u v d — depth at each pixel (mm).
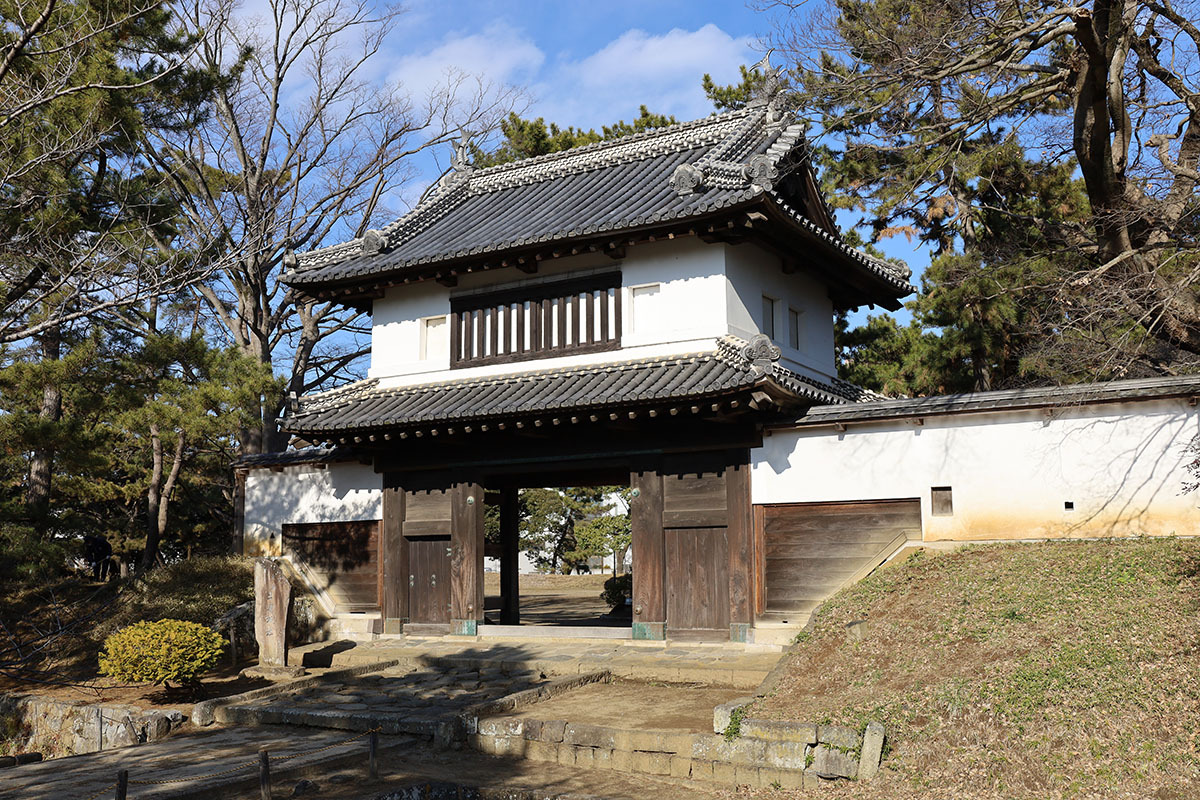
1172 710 8086
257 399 18688
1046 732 8211
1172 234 14320
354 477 18281
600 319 16109
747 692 11875
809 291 18297
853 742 8680
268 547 19172
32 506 18828
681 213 14406
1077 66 15102
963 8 14062
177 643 13625
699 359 14828
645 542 15203
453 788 9102
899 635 10562
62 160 15164
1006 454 13133
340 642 16844
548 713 10922
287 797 8688
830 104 15070
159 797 8445
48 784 9195
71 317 14359
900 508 13695
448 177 21031
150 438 24609
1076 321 13266
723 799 8695
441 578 17109
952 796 7871
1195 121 15570
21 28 14477
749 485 14539
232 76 22297
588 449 15758
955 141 16078
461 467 16922
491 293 17141
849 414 13844
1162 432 12258
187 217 24719
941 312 21703
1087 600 10258
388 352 18156
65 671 15602
